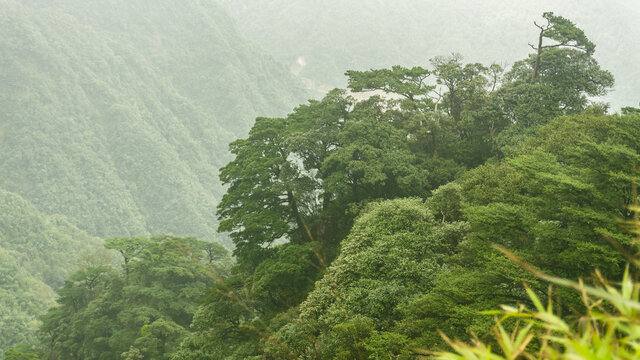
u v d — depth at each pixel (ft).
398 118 170.60
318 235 143.23
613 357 4.71
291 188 140.67
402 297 74.79
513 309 6.48
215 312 113.70
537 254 56.65
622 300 5.15
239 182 155.02
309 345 69.21
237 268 146.51
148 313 203.10
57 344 223.71
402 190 150.00
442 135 167.12
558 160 92.02
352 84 176.55
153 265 227.20
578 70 154.92
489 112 155.53
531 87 150.30
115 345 196.54
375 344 59.67
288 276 122.01
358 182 154.10
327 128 159.53
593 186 57.00
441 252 89.66
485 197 88.84
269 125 166.09
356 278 87.04
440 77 173.99
